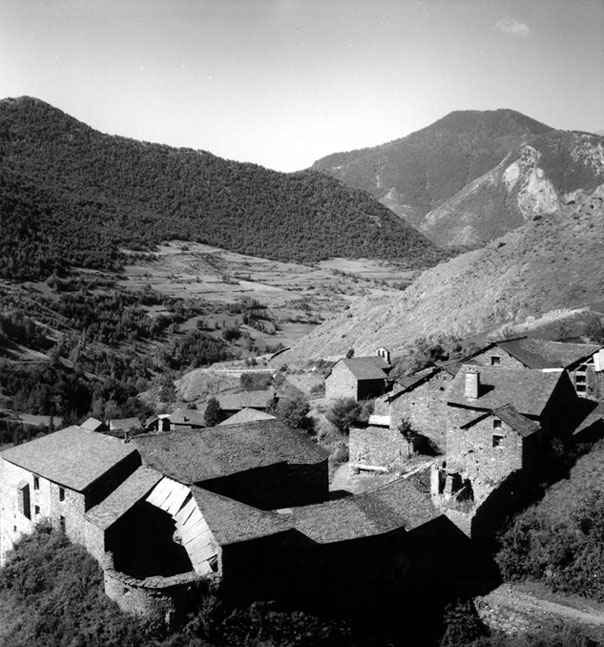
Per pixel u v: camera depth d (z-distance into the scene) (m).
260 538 41.25
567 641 39.12
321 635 40.34
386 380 89.75
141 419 125.88
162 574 47.31
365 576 44.19
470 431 51.78
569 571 44.03
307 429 81.12
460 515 48.53
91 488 47.88
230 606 39.84
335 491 60.56
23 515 54.22
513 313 115.00
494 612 43.09
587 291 112.88
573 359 64.88
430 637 43.28
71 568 46.12
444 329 124.12
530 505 48.69
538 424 51.12
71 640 40.28
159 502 45.91
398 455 63.59
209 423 97.56
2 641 42.69
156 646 38.56
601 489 47.38
